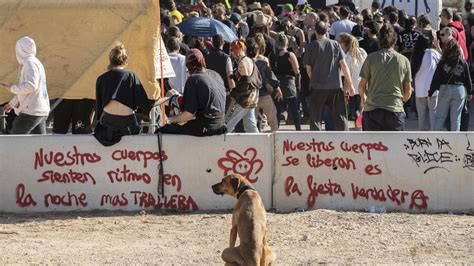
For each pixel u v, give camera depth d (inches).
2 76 676.7
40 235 505.4
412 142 567.8
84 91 676.1
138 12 678.5
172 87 743.1
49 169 568.7
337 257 455.8
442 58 752.3
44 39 679.7
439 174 568.7
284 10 1185.4
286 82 845.8
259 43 757.9
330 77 746.8
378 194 568.7
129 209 569.6
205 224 530.9
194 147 567.5
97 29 679.7
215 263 443.8
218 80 573.6
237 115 678.5
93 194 569.6
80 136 568.7
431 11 1224.2
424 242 487.2
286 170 567.2
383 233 506.6
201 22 895.7
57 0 682.8
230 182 434.6
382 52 620.4
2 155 568.4
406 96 627.8
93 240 492.7
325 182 568.4
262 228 392.2
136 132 572.7
